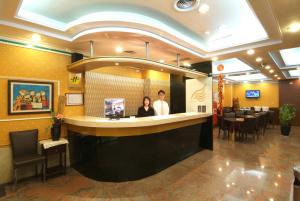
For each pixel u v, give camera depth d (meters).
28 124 3.39
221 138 6.64
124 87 5.70
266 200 2.53
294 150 5.03
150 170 3.36
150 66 3.70
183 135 4.33
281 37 3.34
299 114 10.12
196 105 5.49
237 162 4.06
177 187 2.90
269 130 8.45
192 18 3.06
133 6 2.66
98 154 3.13
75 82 4.12
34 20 2.77
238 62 6.71
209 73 5.14
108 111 5.00
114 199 2.58
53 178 3.28
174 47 3.80
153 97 6.41
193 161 4.14
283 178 3.22
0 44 3.09
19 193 2.76
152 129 3.33
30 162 2.93
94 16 2.76
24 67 3.34
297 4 2.23
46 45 3.61
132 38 3.22
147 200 2.55
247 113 8.12
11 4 2.23
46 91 3.62
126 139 3.10
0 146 3.08
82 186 2.96
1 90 3.11
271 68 6.79
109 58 3.04
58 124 3.48
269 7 2.34
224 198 2.58
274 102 11.21
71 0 2.48
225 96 12.00
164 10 2.78
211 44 4.29
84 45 3.73
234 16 3.00
